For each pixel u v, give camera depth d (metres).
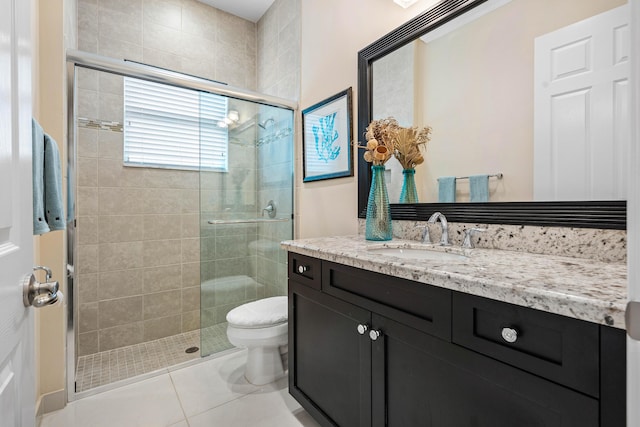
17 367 0.61
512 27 1.13
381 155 1.43
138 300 2.27
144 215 2.29
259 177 2.34
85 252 2.08
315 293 1.30
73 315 1.58
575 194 0.98
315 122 2.10
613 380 0.53
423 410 0.87
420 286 0.86
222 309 2.22
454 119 1.31
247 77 2.80
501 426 0.69
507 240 1.15
